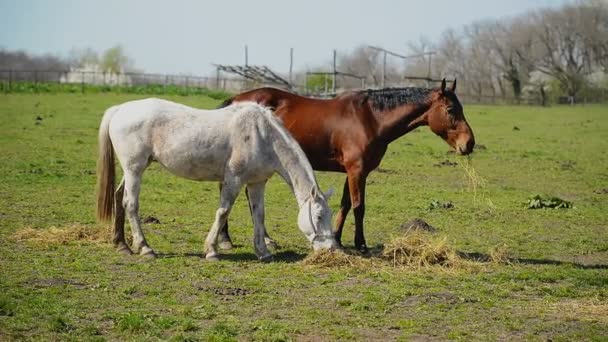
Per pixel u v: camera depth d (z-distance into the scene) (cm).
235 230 1219
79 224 1191
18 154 2061
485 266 998
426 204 1534
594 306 823
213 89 5462
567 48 8125
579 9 8062
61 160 1984
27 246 1027
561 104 7212
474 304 823
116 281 867
